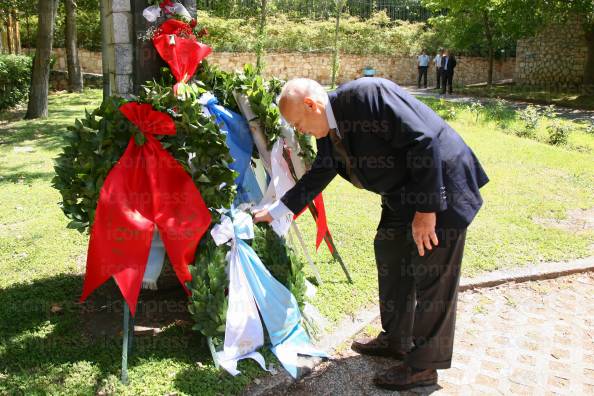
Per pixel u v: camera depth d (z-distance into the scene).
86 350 2.98
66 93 17.23
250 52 21.70
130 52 3.37
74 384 2.68
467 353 3.14
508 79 26.23
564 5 17.52
